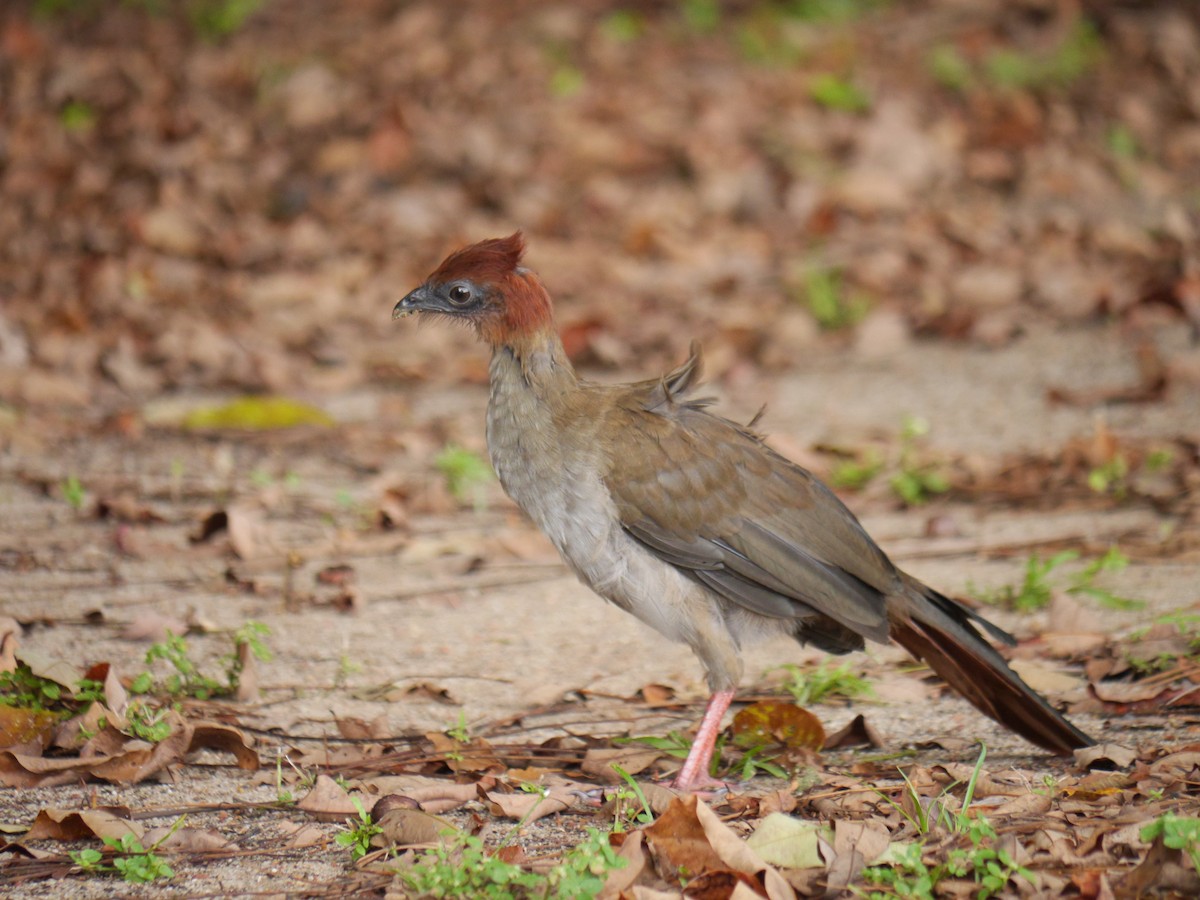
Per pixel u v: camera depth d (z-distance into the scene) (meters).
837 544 8.01
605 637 9.90
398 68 23.56
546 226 20.31
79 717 7.75
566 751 7.91
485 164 21.44
